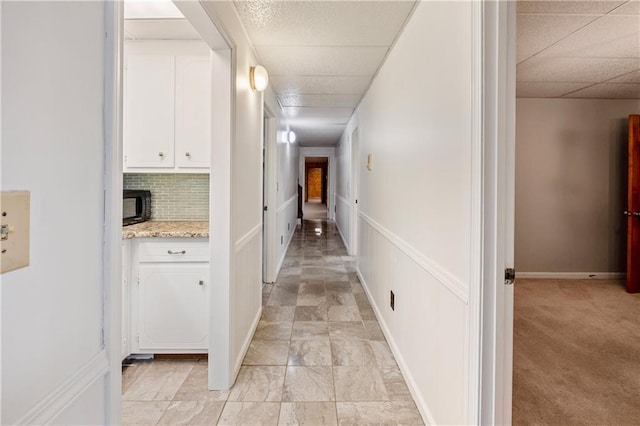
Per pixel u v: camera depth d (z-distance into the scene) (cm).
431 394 154
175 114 229
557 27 214
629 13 196
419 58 174
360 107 389
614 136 398
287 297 340
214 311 183
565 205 402
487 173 109
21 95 51
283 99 384
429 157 159
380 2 177
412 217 185
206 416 162
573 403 175
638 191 348
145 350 211
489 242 110
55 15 57
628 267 354
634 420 163
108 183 71
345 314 295
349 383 191
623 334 256
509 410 113
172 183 259
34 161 54
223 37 167
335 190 954
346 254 551
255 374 199
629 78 319
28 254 53
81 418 64
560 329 265
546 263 406
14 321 51
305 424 158
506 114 110
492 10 109
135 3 186
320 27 207
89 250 66
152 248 209
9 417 50
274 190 389
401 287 207
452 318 133
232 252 184
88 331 66
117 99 72
